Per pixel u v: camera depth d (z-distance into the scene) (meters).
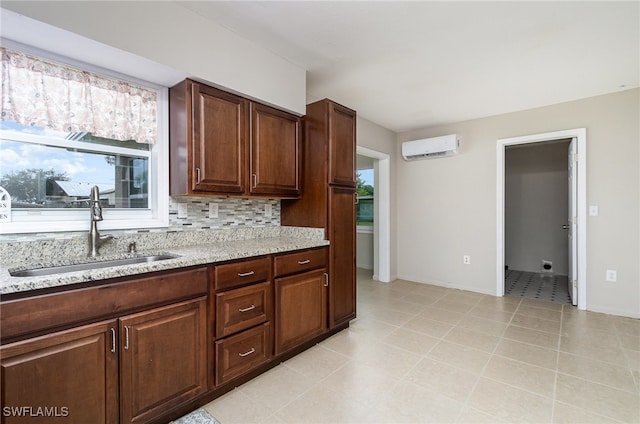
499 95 3.16
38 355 1.17
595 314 3.12
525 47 2.23
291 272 2.26
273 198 2.59
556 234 4.91
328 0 1.72
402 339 2.57
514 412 1.65
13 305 1.12
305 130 2.69
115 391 1.37
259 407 1.70
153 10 1.66
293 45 2.21
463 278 4.10
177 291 1.59
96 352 1.31
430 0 1.72
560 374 2.02
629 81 2.82
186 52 1.81
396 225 4.72
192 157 1.92
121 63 1.70
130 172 2.02
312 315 2.43
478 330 2.75
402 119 3.99
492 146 3.83
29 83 1.54
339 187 2.70
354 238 2.89
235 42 2.06
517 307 3.37
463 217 4.08
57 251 1.66
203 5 1.76
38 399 1.17
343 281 2.75
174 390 1.58
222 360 1.80
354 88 2.99
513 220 5.27
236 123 2.14
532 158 5.09
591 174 3.18
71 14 1.39
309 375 2.03
